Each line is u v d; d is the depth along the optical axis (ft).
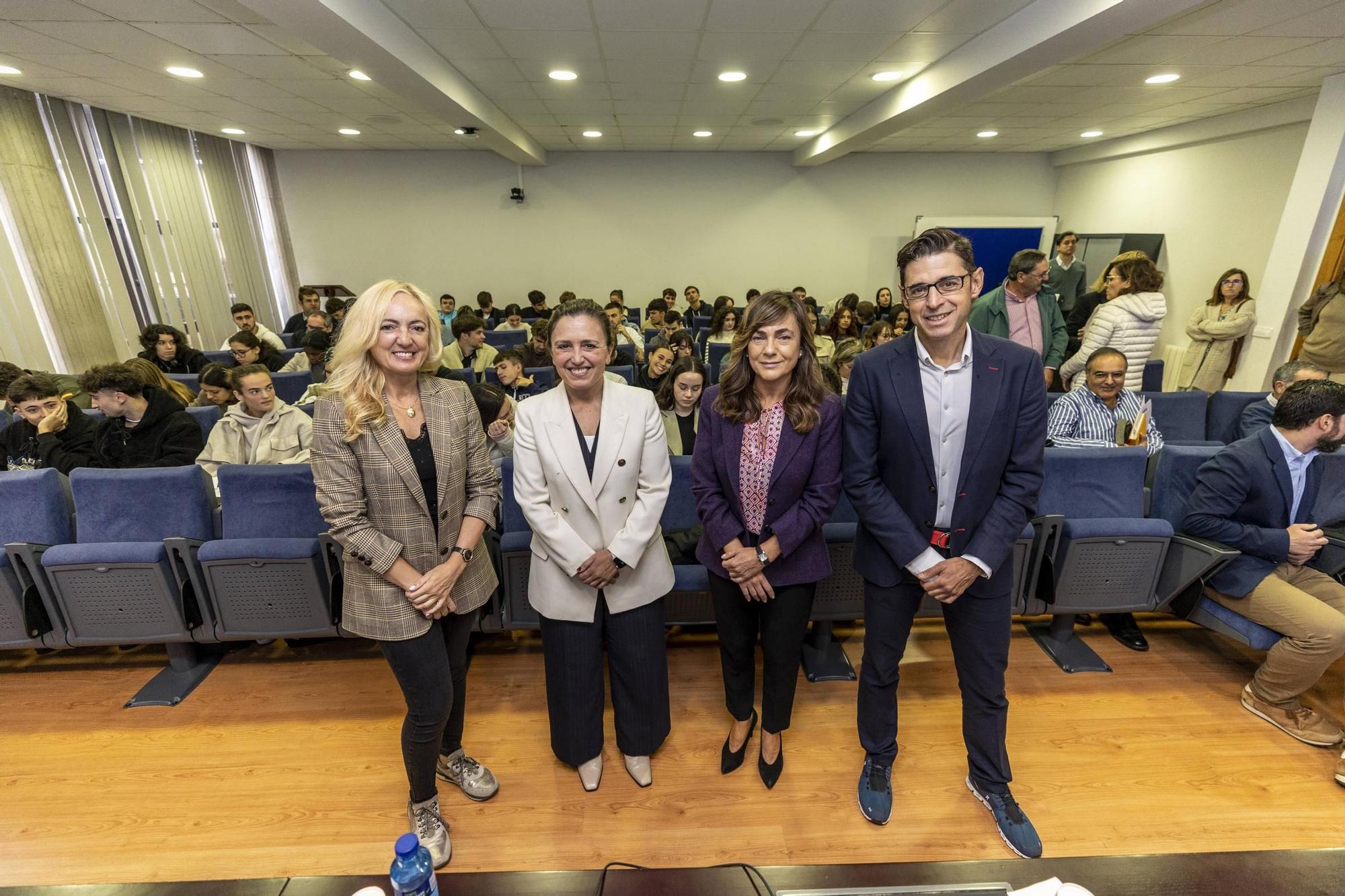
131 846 5.13
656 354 11.90
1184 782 5.70
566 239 28.32
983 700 5.07
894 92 16.14
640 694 5.54
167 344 14.42
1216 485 6.47
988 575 4.57
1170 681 7.07
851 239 28.86
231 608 6.71
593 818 5.41
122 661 7.60
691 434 9.35
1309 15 10.69
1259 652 7.60
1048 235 25.77
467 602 4.85
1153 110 18.37
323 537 6.40
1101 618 8.30
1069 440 8.29
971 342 4.47
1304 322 13.33
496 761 6.06
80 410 9.20
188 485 7.18
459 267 28.27
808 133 22.62
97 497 7.04
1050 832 5.21
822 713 6.70
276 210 26.40
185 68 13.41
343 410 4.18
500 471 7.36
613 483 4.96
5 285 14.83
